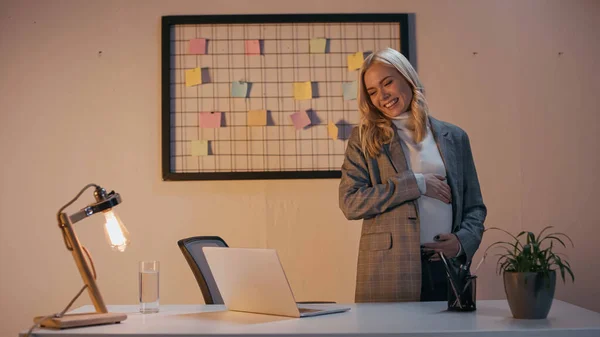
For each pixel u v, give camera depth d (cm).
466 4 343
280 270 166
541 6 344
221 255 179
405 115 241
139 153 335
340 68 338
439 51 341
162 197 333
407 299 220
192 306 196
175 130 335
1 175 332
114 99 336
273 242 333
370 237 230
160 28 339
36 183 332
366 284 227
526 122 340
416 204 227
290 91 336
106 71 337
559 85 342
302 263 332
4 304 328
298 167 334
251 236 333
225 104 336
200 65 337
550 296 160
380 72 237
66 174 333
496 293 334
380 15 337
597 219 338
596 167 340
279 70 337
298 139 335
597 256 337
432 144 239
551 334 144
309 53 337
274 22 337
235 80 336
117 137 335
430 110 339
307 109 336
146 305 180
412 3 342
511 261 166
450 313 173
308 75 337
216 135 335
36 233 330
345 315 171
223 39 338
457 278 178
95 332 146
